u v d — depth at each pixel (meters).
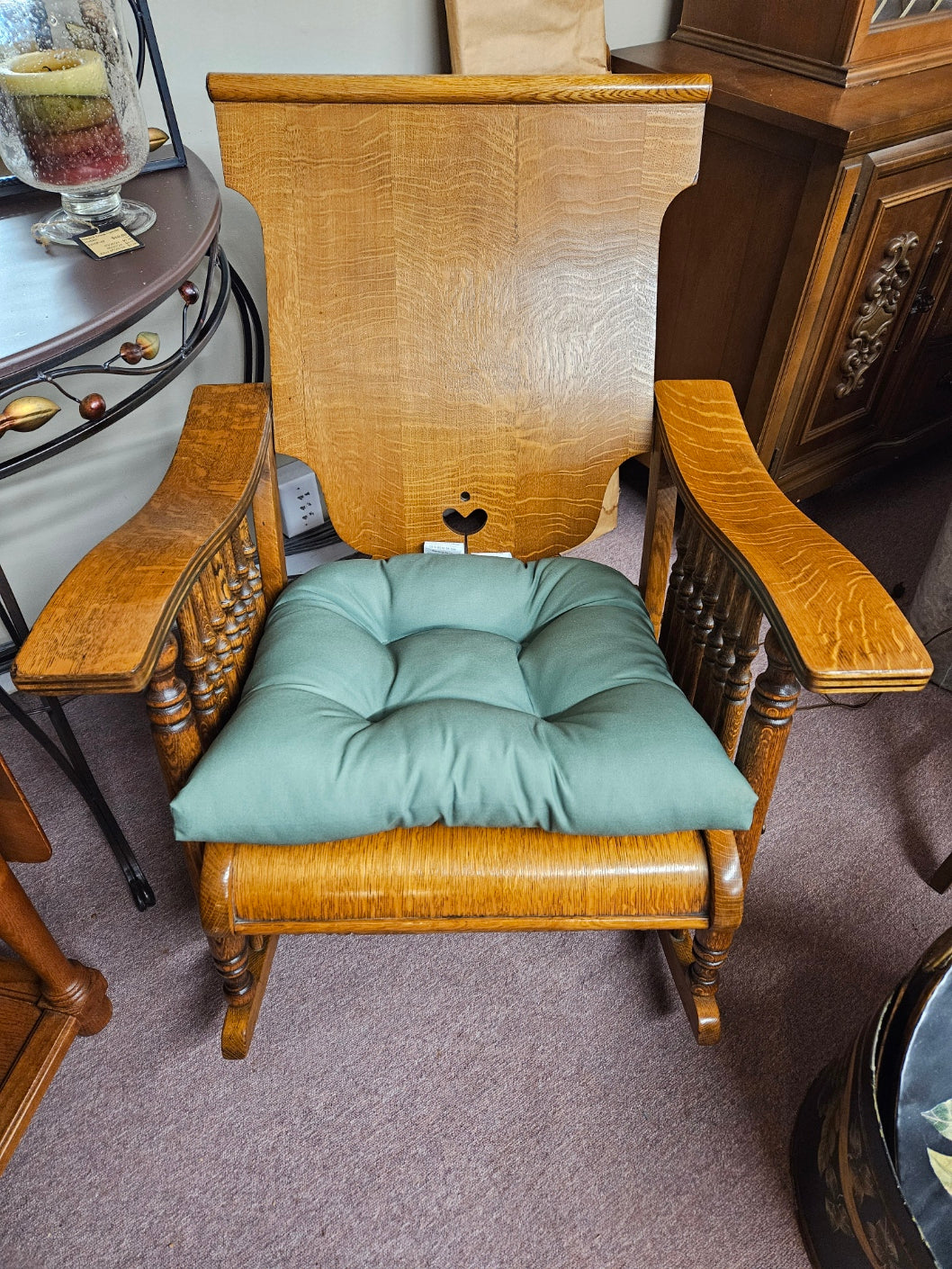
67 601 0.70
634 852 0.81
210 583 0.81
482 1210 0.93
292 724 0.79
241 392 1.01
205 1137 0.98
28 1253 0.90
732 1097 1.02
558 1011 1.09
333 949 1.16
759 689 0.80
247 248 1.42
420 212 0.98
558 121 0.96
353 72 1.36
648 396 1.07
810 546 0.82
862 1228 0.79
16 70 0.85
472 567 1.04
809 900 1.22
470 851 0.80
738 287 1.48
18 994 1.02
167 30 1.19
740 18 1.43
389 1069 1.04
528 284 1.02
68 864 1.24
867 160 1.25
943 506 1.92
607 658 0.91
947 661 1.52
